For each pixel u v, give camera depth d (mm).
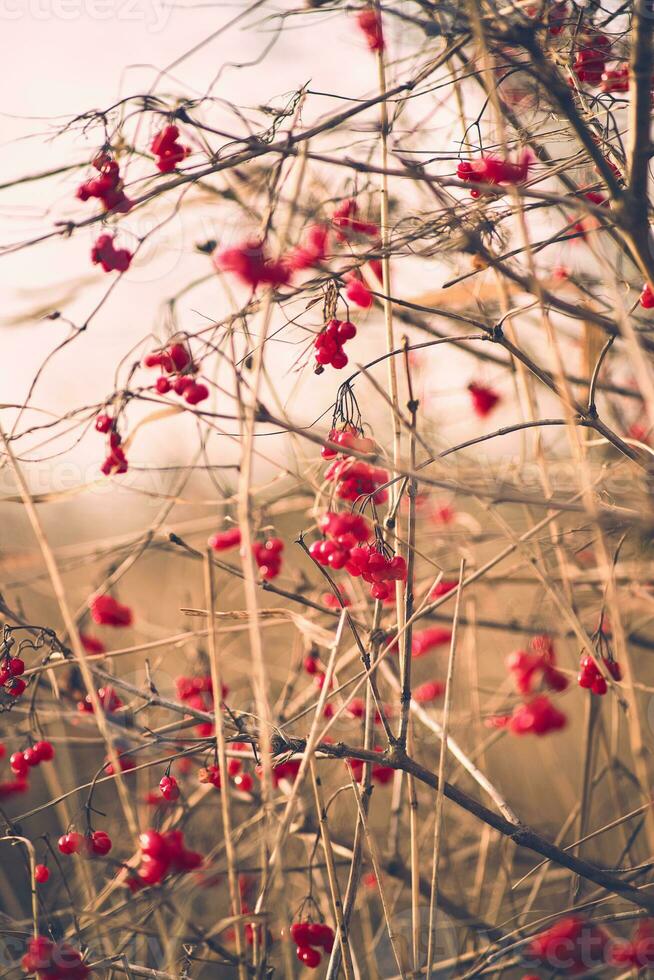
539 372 1047
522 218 1003
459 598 1044
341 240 1061
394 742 1035
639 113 1014
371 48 1081
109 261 1028
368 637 1067
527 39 1019
